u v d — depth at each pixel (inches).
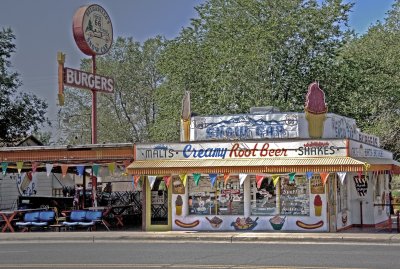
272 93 1503.4
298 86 1556.3
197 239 837.8
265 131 948.6
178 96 1697.8
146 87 2289.6
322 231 857.5
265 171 847.7
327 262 558.6
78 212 993.5
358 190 966.4
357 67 1633.9
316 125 932.6
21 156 1011.3
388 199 1106.7
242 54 1475.1
